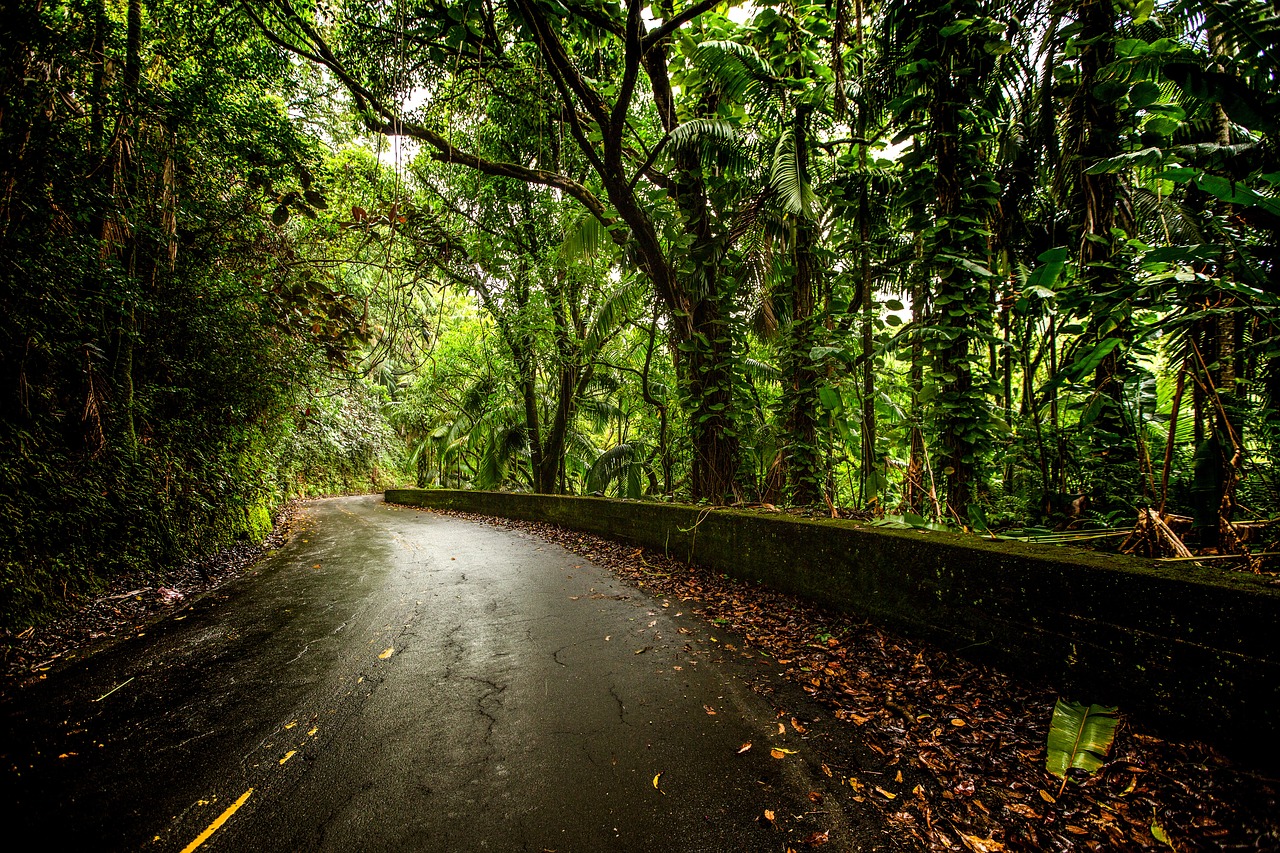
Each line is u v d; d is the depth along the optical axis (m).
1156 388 4.70
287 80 6.57
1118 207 3.79
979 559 3.01
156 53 5.48
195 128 5.29
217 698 3.00
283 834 1.92
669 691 3.02
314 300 7.47
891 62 4.48
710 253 6.48
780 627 3.94
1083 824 1.83
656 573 5.87
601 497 9.00
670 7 6.10
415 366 9.45
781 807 2.02
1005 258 4.81
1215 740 2.05
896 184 5.00
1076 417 4.40
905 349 4.44
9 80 3.40
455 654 3.63
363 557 7.39
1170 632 2.21
